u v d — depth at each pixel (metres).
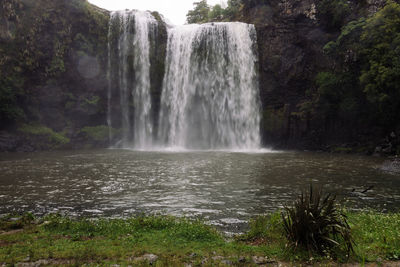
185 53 41.94
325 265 5.61
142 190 13.36
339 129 35.66
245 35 40.00
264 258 6.00
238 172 18.27
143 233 7.52
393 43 28.14
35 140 34.84
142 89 42.28
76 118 39.59
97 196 12.27
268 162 23.38
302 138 37.72
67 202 11.33
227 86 40.78
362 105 32.88
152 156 27.77
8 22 34.00
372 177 16.52
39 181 15.39
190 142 41.38
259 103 39.75
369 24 30.28
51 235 7.41
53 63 37.16
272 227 7.62
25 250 6.24
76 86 39.34
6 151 32.34
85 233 7.57
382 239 6.76
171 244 6.71
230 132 40.56
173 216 9.28
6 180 15.66
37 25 35.97
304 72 38.22
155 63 42.62
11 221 8.81
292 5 38.22
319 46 36.84
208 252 6.27
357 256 5.98
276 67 38.81
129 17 41.75
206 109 41.38
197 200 11.62
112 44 40.91
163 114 42.53
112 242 6.77
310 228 6.13
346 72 33.47
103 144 39.75
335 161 24.17
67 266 5.40
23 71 35.38
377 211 9.97
